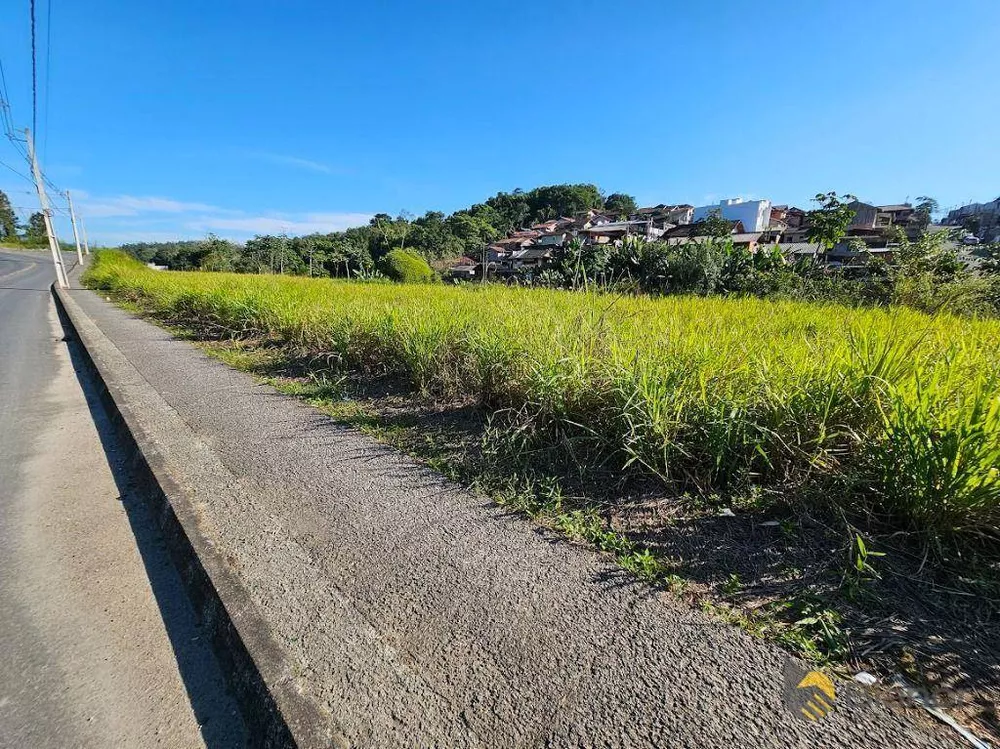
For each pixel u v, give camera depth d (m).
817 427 2.35
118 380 4.75
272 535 2.13
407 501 2.43
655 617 1.63
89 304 12.98
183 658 1.67
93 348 6.38
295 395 4.32
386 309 5.76
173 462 2.88
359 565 1.93
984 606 1.61
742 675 1.40
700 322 4.27
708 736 1.22
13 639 1.74
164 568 2.16
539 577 1.84
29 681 1.56
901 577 1.75
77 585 2.04
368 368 4.95
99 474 3.12
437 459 2.91
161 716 1.45
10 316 11.89
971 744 1.18
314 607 1.70
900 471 1.99
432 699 1.35
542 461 2.79
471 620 1.63
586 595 1.74
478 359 3.88
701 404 2.55
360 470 2.78
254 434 3.35
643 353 3.09
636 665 1.44
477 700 1.34
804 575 1.79
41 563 2.18
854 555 1.86
